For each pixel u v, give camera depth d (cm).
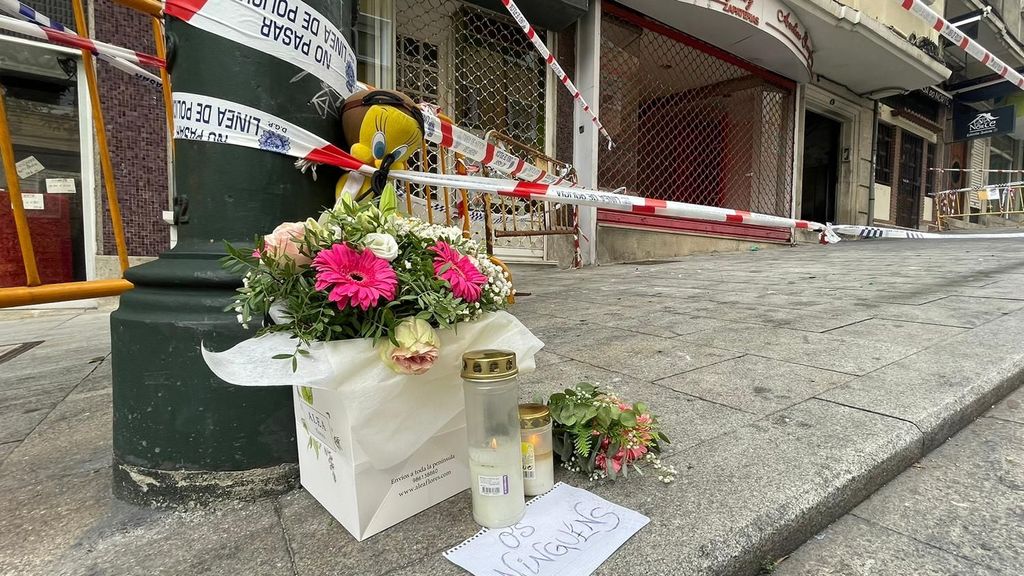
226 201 155
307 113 166
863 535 140
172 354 147
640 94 837
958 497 154
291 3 158
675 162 905
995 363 233
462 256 147
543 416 149
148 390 150
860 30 918
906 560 128
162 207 608
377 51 589
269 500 153
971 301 356
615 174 809
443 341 139
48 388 285
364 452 127
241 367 119
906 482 165
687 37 830
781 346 281
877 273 521
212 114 153
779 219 382
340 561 122
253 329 146
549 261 761
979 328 287
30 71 555
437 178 223
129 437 154
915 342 270
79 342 422
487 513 132
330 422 133
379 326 124
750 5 789
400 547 127
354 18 215
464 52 676
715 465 158
